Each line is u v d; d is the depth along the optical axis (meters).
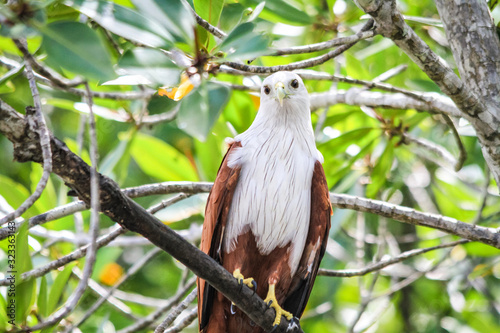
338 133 12.11
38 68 5.82
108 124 13.33
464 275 13.04
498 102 7.60
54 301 8.45
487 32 7.68
